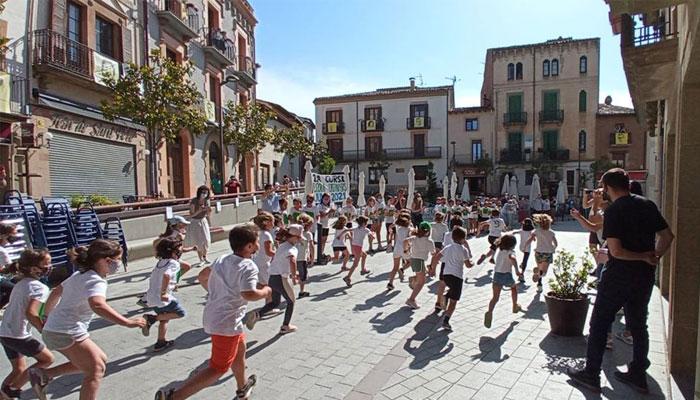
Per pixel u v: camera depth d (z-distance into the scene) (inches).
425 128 1793.8
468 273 413.4
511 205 877.2
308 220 324.8
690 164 170.2
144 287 339.0
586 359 181.3
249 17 1110.4
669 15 237.8
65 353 137.2
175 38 755.4
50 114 498.6
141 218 483.8
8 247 313.7
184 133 780.6
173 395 139.9
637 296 162.4
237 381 157.9
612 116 1566.2
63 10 518.9
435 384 176.2
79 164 546.6
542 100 1646.2
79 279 140.6
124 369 192.7
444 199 772.0
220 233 602.2
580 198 1437.0
